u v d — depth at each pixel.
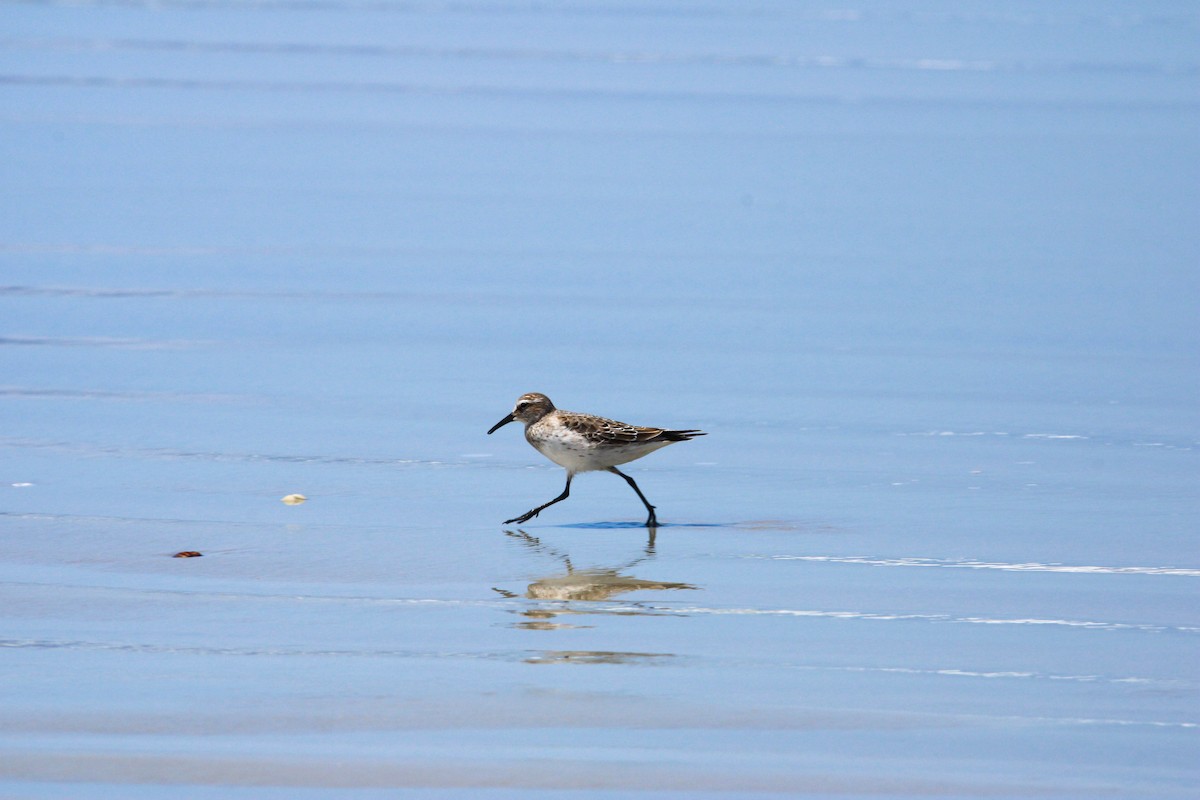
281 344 21.19
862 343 21.52
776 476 15.61
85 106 41.84
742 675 9.96
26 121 39.34
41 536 13.10
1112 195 33.12
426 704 9.38
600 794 8.20
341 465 15.81
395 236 28.28
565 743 8.84
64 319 22.20
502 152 37.03
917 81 49.28
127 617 11.01
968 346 21.33
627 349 21.12
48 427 17.03
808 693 9.66
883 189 33.62
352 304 23.52
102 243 27.20
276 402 18.34
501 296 24.17
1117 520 13.95
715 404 18.50
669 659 10.26
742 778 8.41
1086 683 9.88
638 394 18.89
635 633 10.80
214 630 10.75
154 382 19.12
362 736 8.88
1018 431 17.27
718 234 28.97
